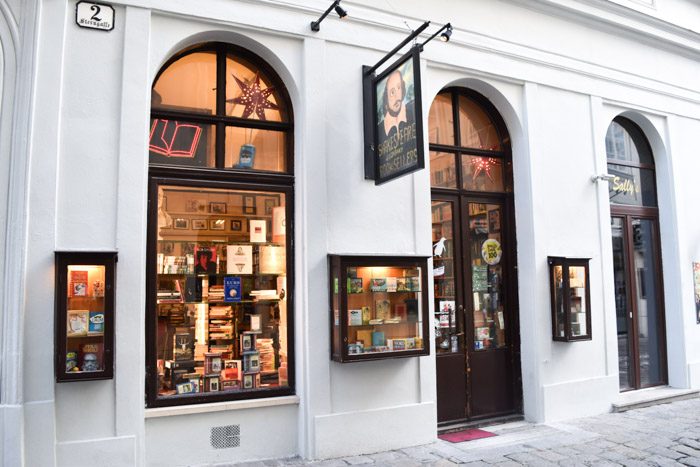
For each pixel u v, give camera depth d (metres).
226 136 5.53
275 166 5.71
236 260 5.43
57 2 4.69
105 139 4.76
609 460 5.27
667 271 8.50
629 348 8.05
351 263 5.30
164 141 5.26
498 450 5.59
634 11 7.81
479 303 6.79
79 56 4.73
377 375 5.65
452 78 6.57
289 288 5.56
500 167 7.21
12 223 4.40
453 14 6.49
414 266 5.62
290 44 5.59
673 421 6.73
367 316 5.42
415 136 4.82
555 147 7.22
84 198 4.65
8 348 4.29
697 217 8.76
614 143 8.37
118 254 4.68
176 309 5.15
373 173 5.80
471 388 6.59
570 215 7.23
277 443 5.30
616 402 7.30
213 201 5.39
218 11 5.22
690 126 8.86
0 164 4.45
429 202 6.18
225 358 5.31
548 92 7.25
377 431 5.56
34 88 4.53
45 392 4.37
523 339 6.89
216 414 5.07
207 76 5.53
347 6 5.82
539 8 7.16
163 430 4.86
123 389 4.61
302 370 5.36
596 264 7.39
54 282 4.43
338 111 5.71
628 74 8.03
